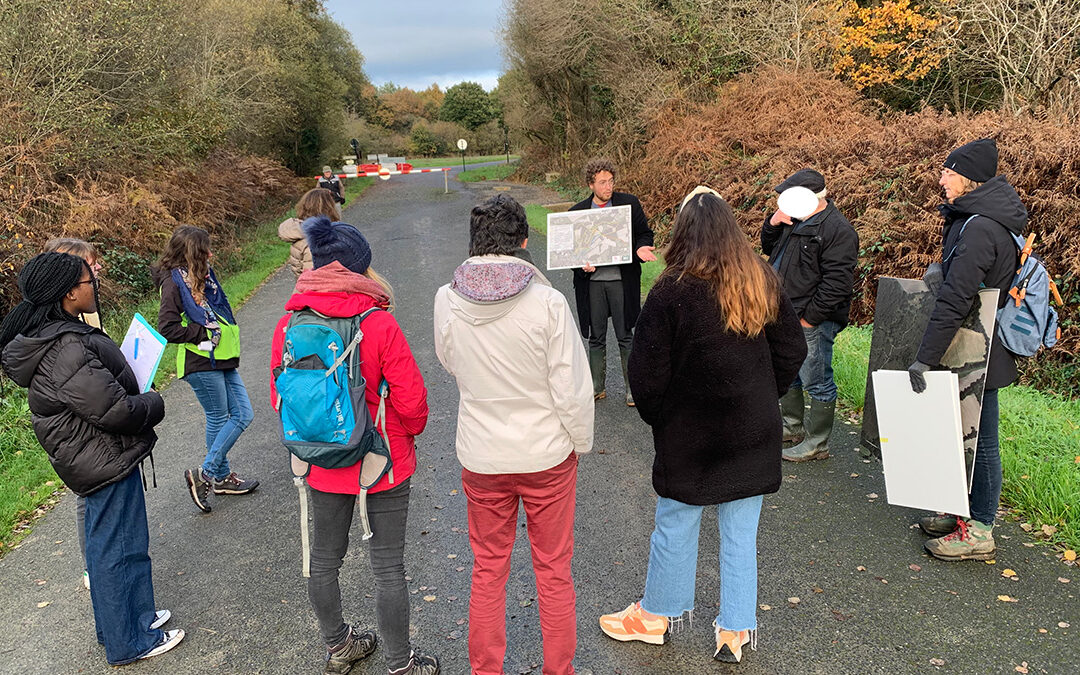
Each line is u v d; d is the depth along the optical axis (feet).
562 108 76.74
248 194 53.72
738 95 42.24
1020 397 15.66
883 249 22.91
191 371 12.67
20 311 8.34
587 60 62.95
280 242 50.49
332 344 7.34
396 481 8.00
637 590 10.29
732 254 7.47
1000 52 35.12
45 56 32.73
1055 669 8.11
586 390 7.32
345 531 8.40
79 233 29.50
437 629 9.65
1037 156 18.70
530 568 11.00
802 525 11.59
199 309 12.41
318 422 7.25
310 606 10.37
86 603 10.73
